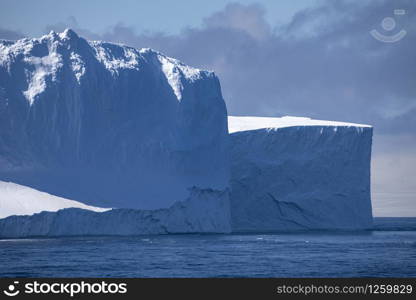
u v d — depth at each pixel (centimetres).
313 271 17012
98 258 18525
